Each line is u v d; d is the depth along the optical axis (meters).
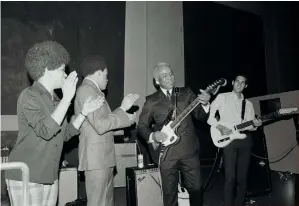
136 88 4.88
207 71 5.83
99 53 4.62
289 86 6.35
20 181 1.36
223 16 6.16
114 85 4.71
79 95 1.94
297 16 6.30
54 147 1.45
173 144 2.39
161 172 2.42
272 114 3.03
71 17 4.44
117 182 4.09
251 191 3.50
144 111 2.59
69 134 1.62
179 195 2.82
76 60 4.43
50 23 4.29
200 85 5.72
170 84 2.51
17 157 1.40
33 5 4.19
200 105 2.49
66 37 4.38
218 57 6.00
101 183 1.89
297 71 6.26
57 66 1.47
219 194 3.75
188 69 5.60
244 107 3.19
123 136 4.36
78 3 4.51
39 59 1.44
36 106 1.38
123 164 4.13
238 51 6.30
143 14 5.06
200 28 5.82
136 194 2.90
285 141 4.62
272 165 4.85
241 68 6.29
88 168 1.87
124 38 4.85
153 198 2.99
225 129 3.03
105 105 1.97
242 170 2.99
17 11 4.08
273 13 6.64
